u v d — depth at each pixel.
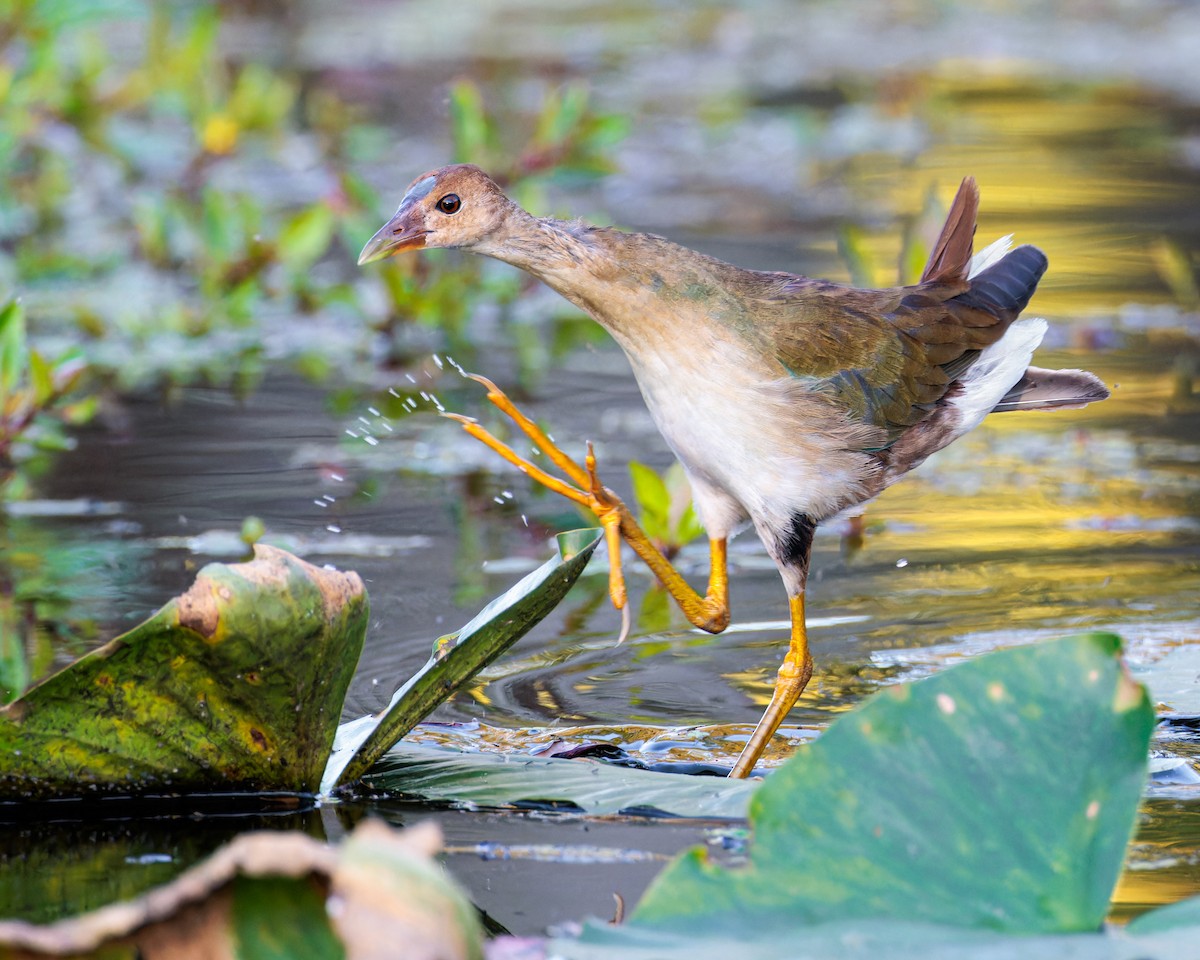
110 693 5.80
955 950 4.14
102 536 9.55
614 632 8.49
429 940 3.71
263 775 6.03
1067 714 4.71
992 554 9.51
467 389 13.00
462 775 6.27
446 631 8.18
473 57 25.92
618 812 5.93
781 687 7.04
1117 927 4.36
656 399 7.49
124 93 16.47
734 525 7.72
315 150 20.11
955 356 7.92
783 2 34.69
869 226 17.06
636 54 27.88
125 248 16.22
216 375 13.35
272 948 3.80
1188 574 9.02
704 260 7.49
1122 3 33.84
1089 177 19.16
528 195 13.84
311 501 10.39
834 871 4.43
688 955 4.14
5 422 10.80
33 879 5.29
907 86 24.58
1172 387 12.66
